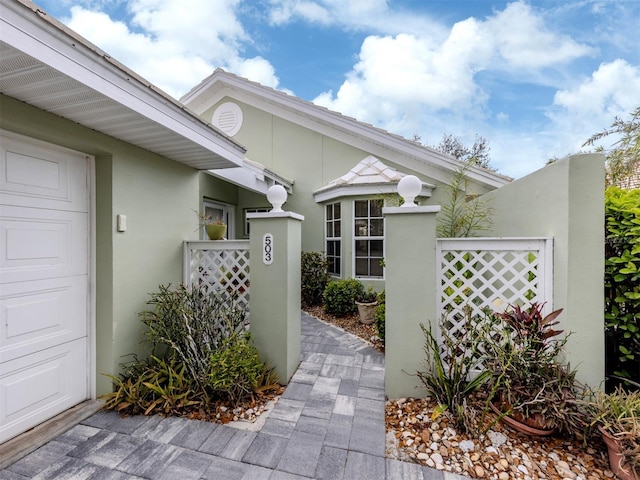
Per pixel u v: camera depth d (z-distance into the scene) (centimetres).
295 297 363
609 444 202
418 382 290
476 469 205
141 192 327
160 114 258
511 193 373
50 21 169
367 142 748
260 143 823
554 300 270
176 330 307
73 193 279
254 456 223
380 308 448
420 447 228
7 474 203
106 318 294
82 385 288
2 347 228
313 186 786
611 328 275
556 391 226
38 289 252
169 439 240
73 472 205
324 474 206
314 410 281
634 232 247
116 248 297
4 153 229
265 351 341
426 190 686
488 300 288
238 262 390
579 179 250
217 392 292
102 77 204
